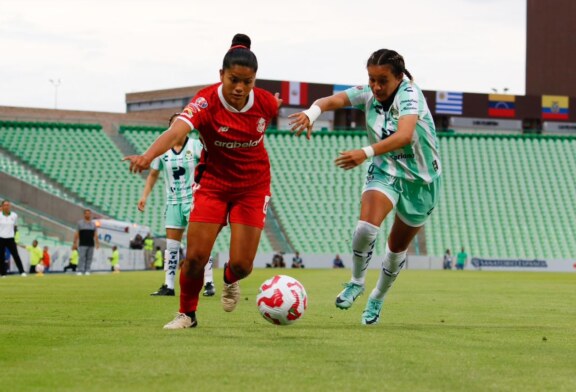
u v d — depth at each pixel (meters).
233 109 9.39
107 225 52.66
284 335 9.53
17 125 66.56
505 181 71.50
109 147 66.69
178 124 9.11
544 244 66.44
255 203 9.97
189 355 7.69
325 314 13.20
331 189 68.19
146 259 52.38
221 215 9.92
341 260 59.50
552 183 71.69
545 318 13.30
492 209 68.94
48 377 6.49
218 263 57.84
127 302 15.96
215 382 6.28
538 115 77.94
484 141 75.12
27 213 50.56
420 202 10.92
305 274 38.53
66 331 9.91
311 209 66.31
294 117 10.66
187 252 9.98
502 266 63.75
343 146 72.31
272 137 72.50
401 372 6.89
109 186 63.28
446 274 43.81
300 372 6.79
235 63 9.12
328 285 25.34
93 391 5.91
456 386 6.29
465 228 67.12
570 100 78.31
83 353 7.82
